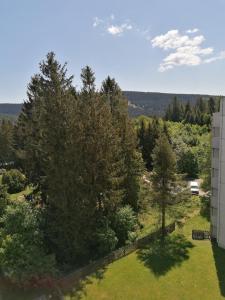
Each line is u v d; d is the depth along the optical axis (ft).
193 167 228.02
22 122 158.40
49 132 100.78
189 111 464.24
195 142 288.71
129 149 135.74
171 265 102.42
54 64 107.96
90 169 107.55
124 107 152.46
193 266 101.55
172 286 91.25
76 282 93.50
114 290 89.71
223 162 110.42
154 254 109.70
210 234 121.49
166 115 492.95
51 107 100.22
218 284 91.71
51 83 103.81
